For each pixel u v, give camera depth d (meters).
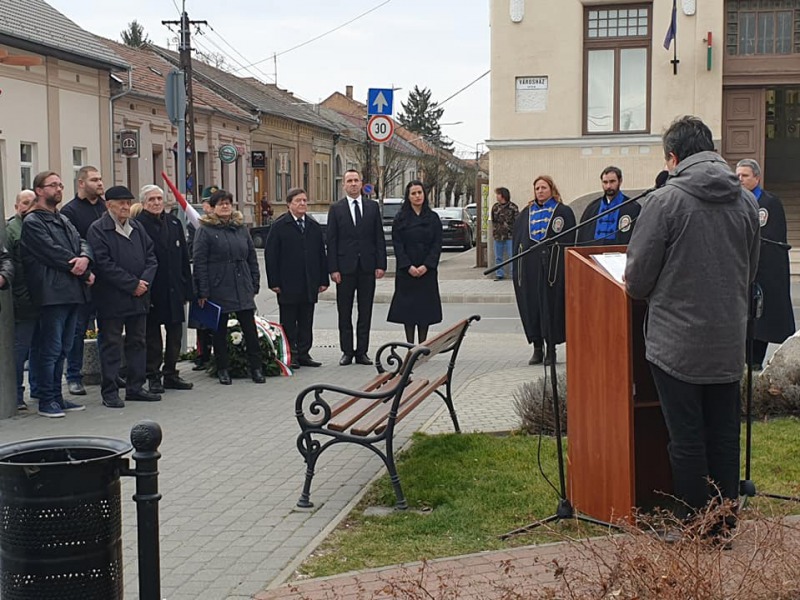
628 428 5.24
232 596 4.95
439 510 6.09
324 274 12.30
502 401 9.64
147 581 4.14
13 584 3.97
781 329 10.09
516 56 23.14
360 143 74.25
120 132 37.16
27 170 31.64
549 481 6.32
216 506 6.50
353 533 5.80
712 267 4.96
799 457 6.93
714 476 5.19
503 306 19.80
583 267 5.50
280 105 61.62
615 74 23.00
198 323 10.99
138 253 9.93
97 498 4.00
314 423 6.44
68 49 32.56
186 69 42.44
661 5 22.58
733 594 3.81
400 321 12.24
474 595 4.62
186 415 9.49
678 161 5.20
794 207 27.22
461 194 86.12
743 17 23.00
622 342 5.23
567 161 23.20
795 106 31.27
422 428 8.48
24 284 9.52
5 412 9.40
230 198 11.19
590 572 4.54
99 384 11.16
